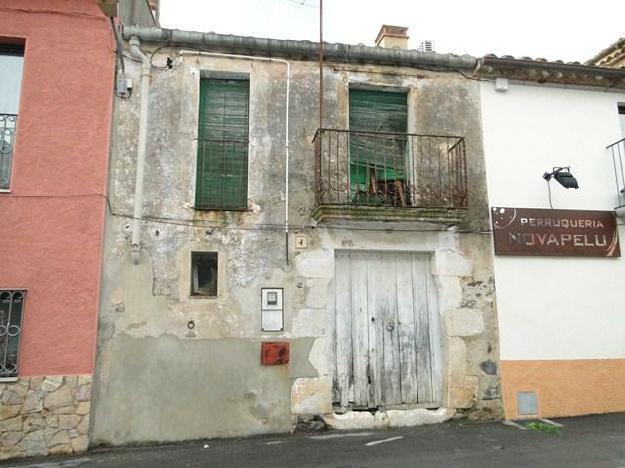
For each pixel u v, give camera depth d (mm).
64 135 6277
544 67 7730
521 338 7227
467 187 7387
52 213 6094
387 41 8953
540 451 5617
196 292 6633
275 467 5184
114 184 6484
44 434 5691
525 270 7434
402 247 7113
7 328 5809
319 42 7164
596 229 7742
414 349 7105
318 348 6641
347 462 5309
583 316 7473
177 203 6617
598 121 8133
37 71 6332
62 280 6000
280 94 7160
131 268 6355
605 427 6547
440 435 6270
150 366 6203
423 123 7508
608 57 10703
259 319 6562
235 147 7031
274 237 6777
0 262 5895
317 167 6953
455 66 7676
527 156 7754
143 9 8523
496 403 6996
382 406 6887
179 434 6117
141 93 6715
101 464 5328
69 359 5879
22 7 6406
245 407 6340
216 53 7031
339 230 6973
